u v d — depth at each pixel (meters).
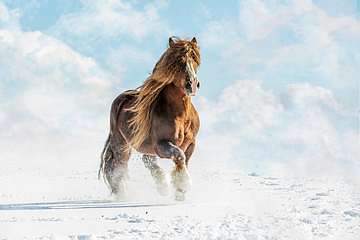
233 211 11.16
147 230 8.96
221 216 10.49
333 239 8.28
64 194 16.33
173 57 13.38
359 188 16.73
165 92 13.70
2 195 15.92
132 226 9.48
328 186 17.66
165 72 13.41
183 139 13.83
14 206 12.81
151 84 13.77
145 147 14.31
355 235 8.56
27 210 12.09
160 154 13.52
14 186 19.58
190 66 13.30
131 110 14.13
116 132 15.38
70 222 10.15
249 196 14.19
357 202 12.66
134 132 14.26
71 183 21.19
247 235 8.38
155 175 14.78
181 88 13.44
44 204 13.30
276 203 12.50
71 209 12.17
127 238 8.31
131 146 14.59
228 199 13.54
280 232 8.75
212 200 13.36
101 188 18.70
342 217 10.27
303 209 11.34
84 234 8.65
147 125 13.83
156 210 11.54
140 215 10.78
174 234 8.55
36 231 9.18
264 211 11.05
